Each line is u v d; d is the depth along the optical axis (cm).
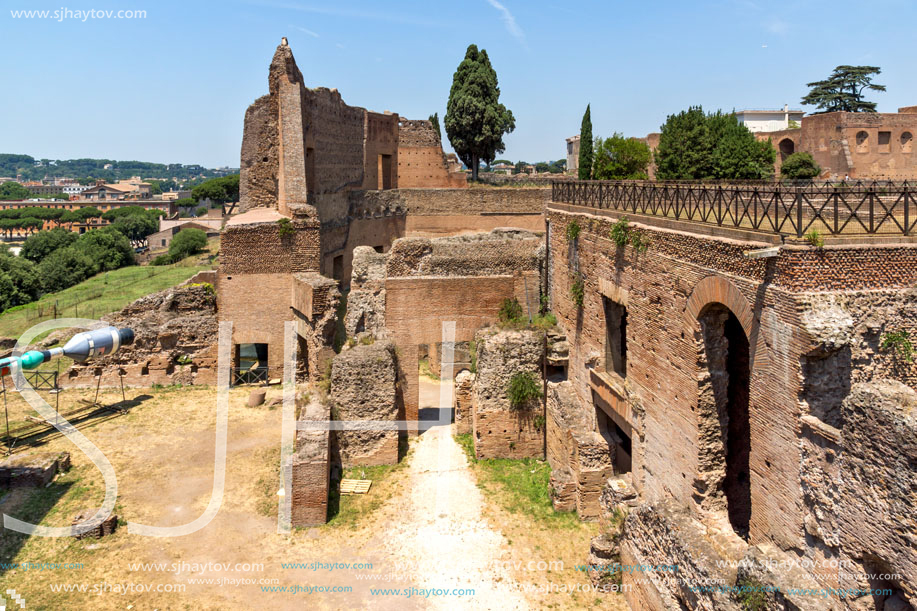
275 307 3488
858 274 1269
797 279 1257
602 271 2161
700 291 1563
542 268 2953
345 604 1762
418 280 2728
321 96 4366
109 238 9019
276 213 3941
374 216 5078
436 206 5497
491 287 2756
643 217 1905
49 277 7250
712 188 1630
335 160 4641
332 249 4416
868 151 5134
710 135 4538
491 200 5556
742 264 1411
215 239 10894
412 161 5925
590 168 5444
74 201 18850
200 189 10925
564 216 2553
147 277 7138
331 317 3053
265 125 4241
